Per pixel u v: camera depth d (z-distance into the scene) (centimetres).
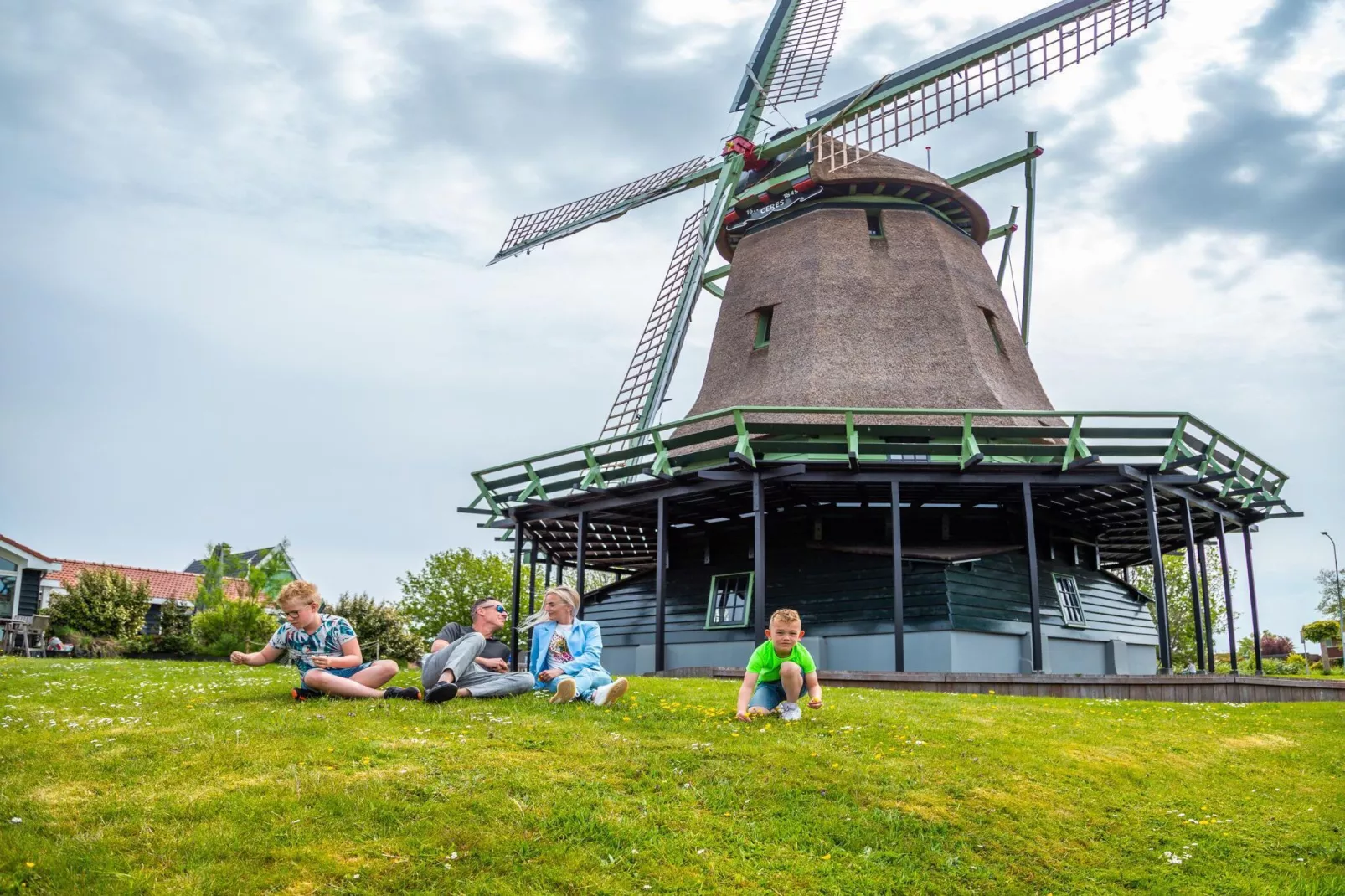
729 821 790
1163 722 1395
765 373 2805
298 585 1102
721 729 1016
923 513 2616
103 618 4312
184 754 829
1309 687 2361
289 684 1307
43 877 622
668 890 681
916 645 2362
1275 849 902
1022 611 2514
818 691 1092
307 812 722
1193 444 2302
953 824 841
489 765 844
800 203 3070
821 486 2366
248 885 630
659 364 3027
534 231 3753
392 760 837
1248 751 1243
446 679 1078
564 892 664
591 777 838
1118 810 940
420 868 668
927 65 3016
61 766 792
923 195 3036
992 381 2706
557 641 1198
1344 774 1194
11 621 3912
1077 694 1975
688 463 2409
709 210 3169
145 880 623
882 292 2844
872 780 901
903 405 2592
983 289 3002
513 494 2670
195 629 3422
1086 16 2836
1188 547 2389
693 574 2834
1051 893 762
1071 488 2369
